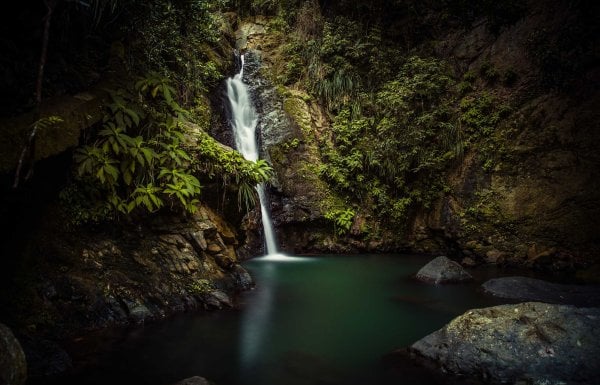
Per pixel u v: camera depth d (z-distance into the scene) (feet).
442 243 38.65
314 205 39.37
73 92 19.93
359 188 41.01
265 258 36.14
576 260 31.14
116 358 14.89
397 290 25.84
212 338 17.19
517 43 40.11
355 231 39.45
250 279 25.68
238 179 24.98
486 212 35.86
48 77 18.65
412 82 42.24
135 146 20.38
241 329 18.37
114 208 20.18
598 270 28.73
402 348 16.42
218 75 38.73
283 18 50.26
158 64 26.84
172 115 25.43
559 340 13.37
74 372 13.60
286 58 47.03
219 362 14.99
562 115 34.86
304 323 19.48
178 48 32.07
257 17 51.37
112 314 17.69
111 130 19.60
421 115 41.96
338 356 15.70
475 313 15.46
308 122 42.78
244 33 49.06
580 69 34.53
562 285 24.79
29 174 14.89
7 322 15.01
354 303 22.91
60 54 19.93
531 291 23.86
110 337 16.56
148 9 24.12
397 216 39.78
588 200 31.86
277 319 19.92
